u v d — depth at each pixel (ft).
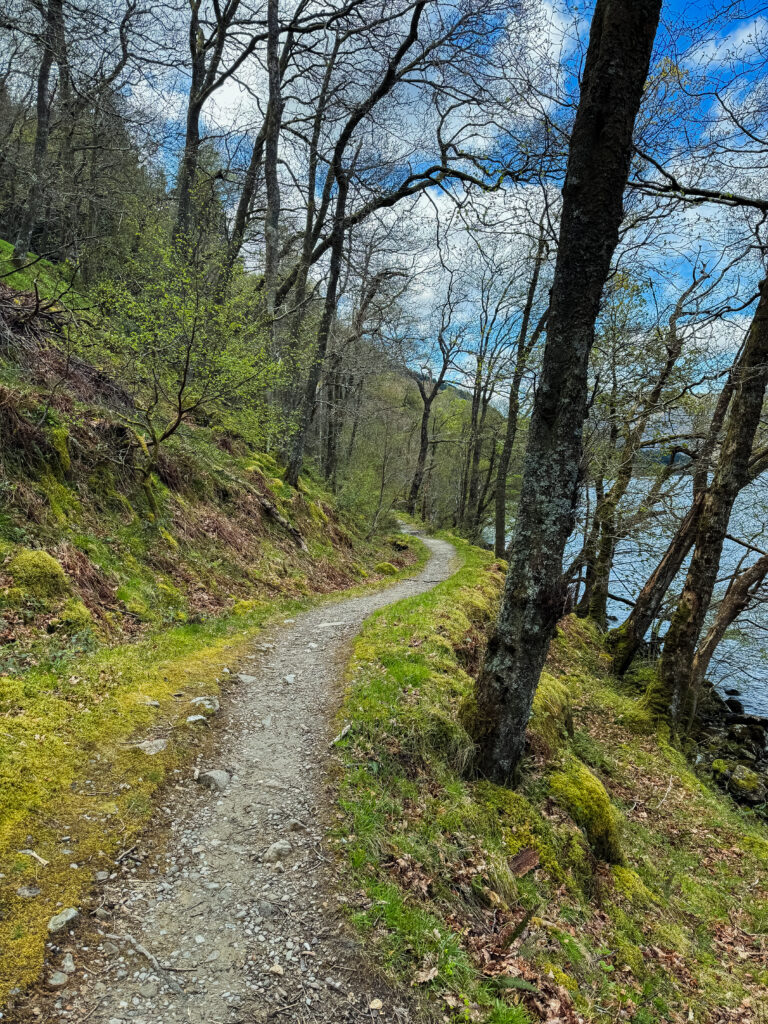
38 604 20.53
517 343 70.44
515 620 20.10
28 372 29.22
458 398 170.50
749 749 44.01
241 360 39.14
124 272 52.08
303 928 12.50
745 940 21.11
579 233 17.60
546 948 15.44
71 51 33.63
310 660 27.73
